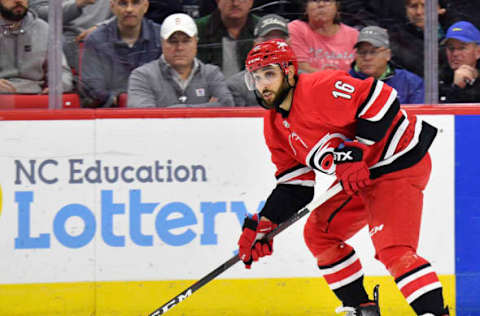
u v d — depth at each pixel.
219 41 12.45
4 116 11.91
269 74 9.86
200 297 12.27
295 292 12.34
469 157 12.36
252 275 12.29
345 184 9.96
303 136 10.23
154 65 12.41
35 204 12.02
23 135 11.95
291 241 12.27
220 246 12.28
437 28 12.50
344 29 12.51
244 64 12.52
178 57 12.41
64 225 12.07
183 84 12.46
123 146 12.09
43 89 12.34
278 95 9.98
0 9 12.10
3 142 11.93
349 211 11.02
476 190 12.38
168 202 12.18
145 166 12.12
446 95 12.64
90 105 12.43
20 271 12.05
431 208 12.34
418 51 12.55
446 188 12.35
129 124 12.08
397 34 12.52
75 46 12.34
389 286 12.41
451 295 12.40
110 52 12.36
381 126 9.80
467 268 12.41
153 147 12.12
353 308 11.32
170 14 12.36
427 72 12.58
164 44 12.38
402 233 10.11
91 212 12.09
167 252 12.20
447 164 12.34
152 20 12.35
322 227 11.16
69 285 12.12
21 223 12.02
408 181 10.33
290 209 10.99
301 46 12.55
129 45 12.36
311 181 11.03
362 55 12.58
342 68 12.62
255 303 12.31
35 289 12.09
